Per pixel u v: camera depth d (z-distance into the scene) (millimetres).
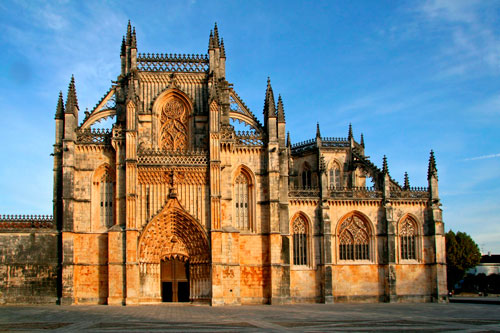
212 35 96000
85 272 84250
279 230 88750
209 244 84750
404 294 96562
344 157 116375
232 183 90500
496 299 102375
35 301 82812
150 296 84438
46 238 84562
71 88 87875
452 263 139000
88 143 87000
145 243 84625
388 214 97375
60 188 87000
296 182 118562
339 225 97375
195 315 59656
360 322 51062
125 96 92312
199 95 94625
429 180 100062
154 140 91688
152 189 85875
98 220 86188
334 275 95312
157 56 94875
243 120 95125
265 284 88000
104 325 47406
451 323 50375
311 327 45688
